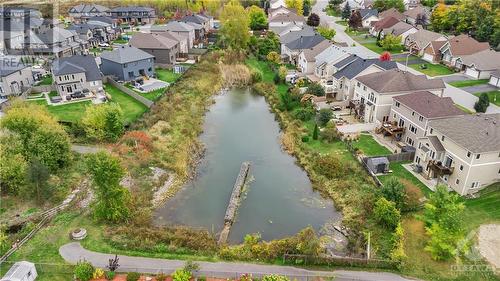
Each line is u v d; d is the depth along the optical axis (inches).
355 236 1502.2
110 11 5462.6
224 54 3708.2
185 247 1417.3
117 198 1531.7
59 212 1601.9
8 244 1393.9
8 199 1694.1
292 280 1259.8
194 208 1707.7
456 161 1689.2
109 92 2933.1
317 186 1850.4
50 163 1828.2
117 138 2208.4
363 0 6063.0
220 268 1310.3
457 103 2593.5
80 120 2293.3
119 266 1296.8
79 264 1259.8
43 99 2743.6
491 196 1664.6
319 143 2207.2
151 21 5521.7
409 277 1285.7
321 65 3051.2
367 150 2078.0
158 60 3580.2
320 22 5305.1
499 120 1740.9
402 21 4372.5
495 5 4293.8
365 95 2413.9
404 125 2128.4
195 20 4633.4
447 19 4421.8
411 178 1833.2
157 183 1843.0
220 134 2411.4
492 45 3846.0
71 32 3966.5
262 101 2967.5
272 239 1515.7
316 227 1588.3
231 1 5595.5
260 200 1768.0
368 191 1740.9
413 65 3452.3
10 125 1875.0
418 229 1502.2
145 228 1508.4
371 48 4023.1
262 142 2311.8
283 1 5753.0
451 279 1279.5
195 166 2046.0
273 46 3882.9
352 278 1274.6
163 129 2315.5
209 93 3041.3
